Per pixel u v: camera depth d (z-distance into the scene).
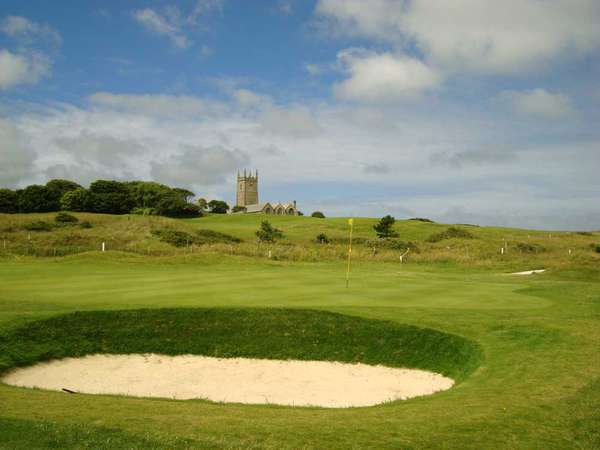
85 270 28.80
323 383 12.88
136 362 13.91
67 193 100.44
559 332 13.77
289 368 13.80
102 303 17.33
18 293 19.61
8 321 14.12
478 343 13.34
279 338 15.03
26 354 13.20
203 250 45.12
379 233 66.50
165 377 13.05
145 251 44.62
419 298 19.53
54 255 41.28
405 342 14.43
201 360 14.19
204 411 9.08
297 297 19.27
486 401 9.36
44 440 7.14
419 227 79.50
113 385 12.40
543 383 10.29
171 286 21.88
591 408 8.87
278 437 7.67
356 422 8.40
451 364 13.23
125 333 14.98
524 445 7.51
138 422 8.17
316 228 79.25
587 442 7.62
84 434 7.44
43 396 9.57
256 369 13.71
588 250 55.34
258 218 100.81
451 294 20.66
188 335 15.13
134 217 78.56
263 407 10.02
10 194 96.56
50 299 18.14
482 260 43.78
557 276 31.52
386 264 41.16
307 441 7.54
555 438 7.75
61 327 14.64
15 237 53.84
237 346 14.75
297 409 9.70
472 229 79.12
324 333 15.15
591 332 13.76
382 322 15.25
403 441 7.59
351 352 14.41
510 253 50.50
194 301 17.91
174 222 74.25
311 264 37.75
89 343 14.38
